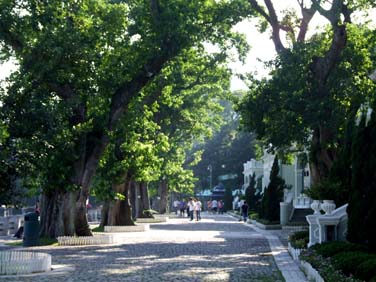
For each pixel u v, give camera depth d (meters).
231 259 20.92
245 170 93.38
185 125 59.34
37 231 27.16
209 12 31.58
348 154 21.78
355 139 17.08
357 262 13.03
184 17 28.84
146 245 27.34
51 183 27.78
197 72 41.97
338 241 17.64
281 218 42.47
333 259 14.21
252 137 104.00
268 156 74.56
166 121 56.53
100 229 41.31
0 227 34.31
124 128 31.61
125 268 18.05
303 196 50.12
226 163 104.50
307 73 29.88
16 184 21.64
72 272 16.97
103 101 29.19
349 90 29.66
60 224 28.97
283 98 29.28
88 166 29.41
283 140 29.97
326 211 20.09
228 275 16.44
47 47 25.44
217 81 43.31
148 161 34.94
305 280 14.86
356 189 16.86
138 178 40.91
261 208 46.69
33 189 28.41
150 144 35.12
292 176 65.56
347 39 30.69
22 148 19.94
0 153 18.45
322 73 29.66
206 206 107.12
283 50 30.91
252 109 30.39
